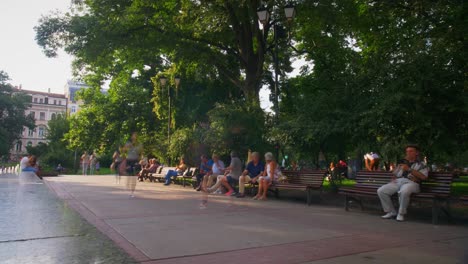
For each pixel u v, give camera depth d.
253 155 12.62
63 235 5.84
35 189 14.35
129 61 22.56
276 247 5.18
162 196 12.17
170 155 20.72
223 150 15.71
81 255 4.65
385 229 6.64
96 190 14.20
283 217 7.95
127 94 40.78
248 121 15.26
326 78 13.90
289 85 24.59
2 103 72.62
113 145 42.28
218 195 12.84
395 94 9.54
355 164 22.53
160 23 19.50
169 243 5.37
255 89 19.59
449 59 10.29
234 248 5.10
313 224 7.10
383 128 10.55
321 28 20.03
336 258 4.62
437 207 7.29
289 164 16.88
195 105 29.08
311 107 12.13
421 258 4.63
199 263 4.35
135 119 40.62
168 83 27.91
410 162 8.02
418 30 14.12
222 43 21.09
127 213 8.26
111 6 18.92
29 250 4.87
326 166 13.35
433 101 9.84
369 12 16.19
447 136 10.05
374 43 18.64
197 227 6.65
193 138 17.33
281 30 18.53
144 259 4.51
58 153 47.81
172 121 29.00
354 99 11.48
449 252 4.94
